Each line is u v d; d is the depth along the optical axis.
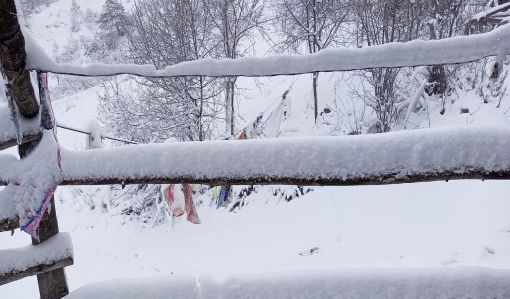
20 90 1.47
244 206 11.04
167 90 12.14
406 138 1.33
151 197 11.89
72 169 1.54
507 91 10.02
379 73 11.12
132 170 1.50
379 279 1.43
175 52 12.07
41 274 1.73
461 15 11.34
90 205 13.05
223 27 12.78
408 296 1.39
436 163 1.29
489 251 5.57
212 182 1.46
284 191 10.71
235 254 8.84
